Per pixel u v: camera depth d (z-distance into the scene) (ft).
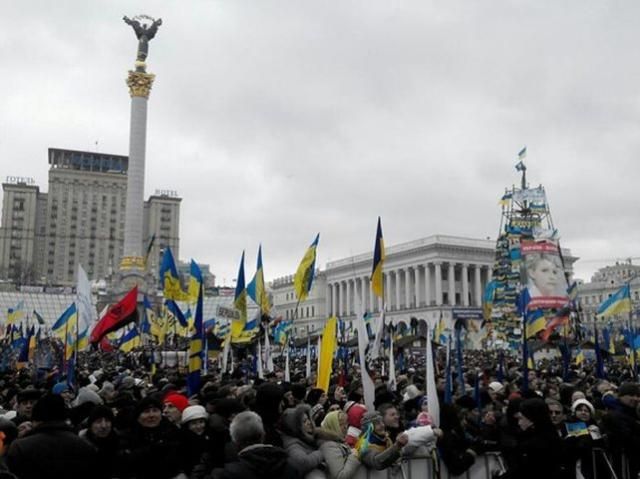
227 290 305.53
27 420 29.91
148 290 245.45
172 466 23.47
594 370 85.35
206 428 24.50
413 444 25.96
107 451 23.03
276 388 23.21
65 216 544.21
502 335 134.00
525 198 147.74
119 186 561.84
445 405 29.01
